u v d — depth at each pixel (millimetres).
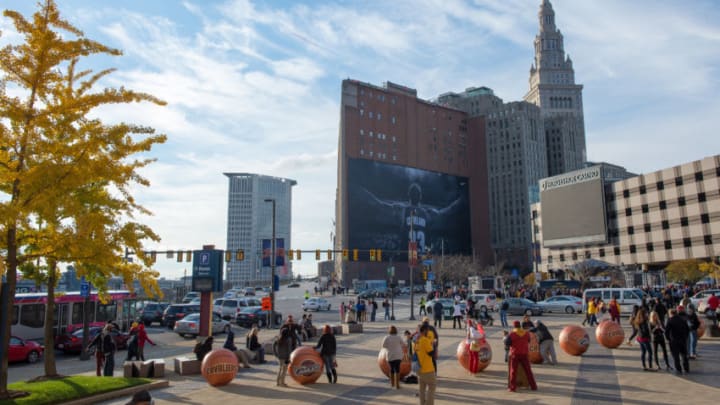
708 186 79688
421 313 48406
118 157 13680
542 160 188125
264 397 13562
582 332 18625
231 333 19094
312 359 15188
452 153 174500
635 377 14445
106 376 16125
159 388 15188
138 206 15117
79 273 17312
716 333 22672
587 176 94375
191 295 62844
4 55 12789
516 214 178125
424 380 11344
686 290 46469
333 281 134625
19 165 12969
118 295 34000
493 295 48969
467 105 188250
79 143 12906
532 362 17203
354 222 140000
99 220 13039
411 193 155125
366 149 147875
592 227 92750
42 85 13383
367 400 12812
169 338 32594
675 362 14836
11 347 22766
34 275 16422
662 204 85625
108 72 15602
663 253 84625
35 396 12641
